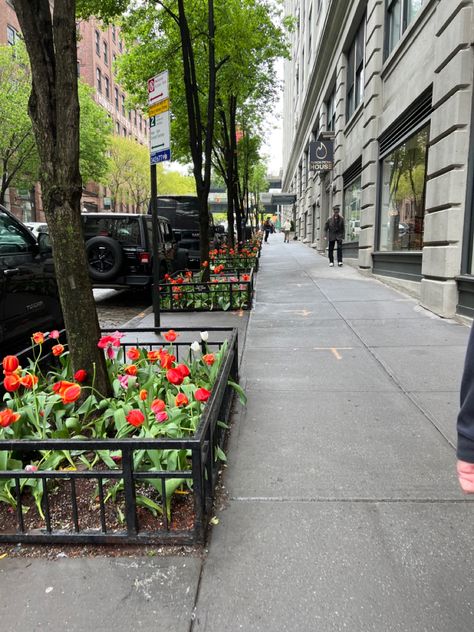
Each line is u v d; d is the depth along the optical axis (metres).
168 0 10.95
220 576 2.17
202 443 2.34
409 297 9.13
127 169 43.31
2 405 4.23
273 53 13.87
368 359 5.35
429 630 1.88
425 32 8.26
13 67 22.36
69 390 2.65
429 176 7.70
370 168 12.04
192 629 1.90
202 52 11.48
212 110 9.59
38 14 3.12
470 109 6.69
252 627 1.90
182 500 2.66
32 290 4.90
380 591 2.07
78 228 3.42
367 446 3.36
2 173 25.59
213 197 62.41
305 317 7.63
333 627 1.90
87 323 3.48
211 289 8.95
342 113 17.02
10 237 4.85
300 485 2.89
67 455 2.76
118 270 9.66
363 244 12.65
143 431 2.81
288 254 22.28
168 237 12.71
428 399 4.18
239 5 11.39
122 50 55.53
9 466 2.58
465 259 7.00
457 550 2.31
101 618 1.96
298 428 3.66
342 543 2.37
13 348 4.66
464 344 5.83
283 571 2.19
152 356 3.59
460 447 1.34
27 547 2.37
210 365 3.73
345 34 15.98
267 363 5.29
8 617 1.97
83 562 2.27
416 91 8.74
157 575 2.18
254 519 2.57
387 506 2.66
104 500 2.61
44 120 3.23
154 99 6.25
